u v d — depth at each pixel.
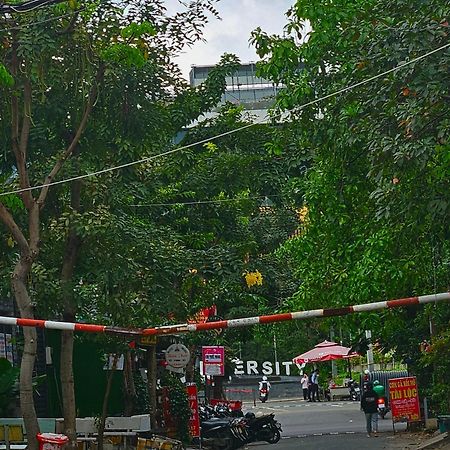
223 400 37.16
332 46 19.00
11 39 16.66
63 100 18.27
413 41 14.90
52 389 26.30
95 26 17.45
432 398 27.78
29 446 15.73
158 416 28.12
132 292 18.81
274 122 19.98
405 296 22.30
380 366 55.88
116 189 19.19
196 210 27.44
